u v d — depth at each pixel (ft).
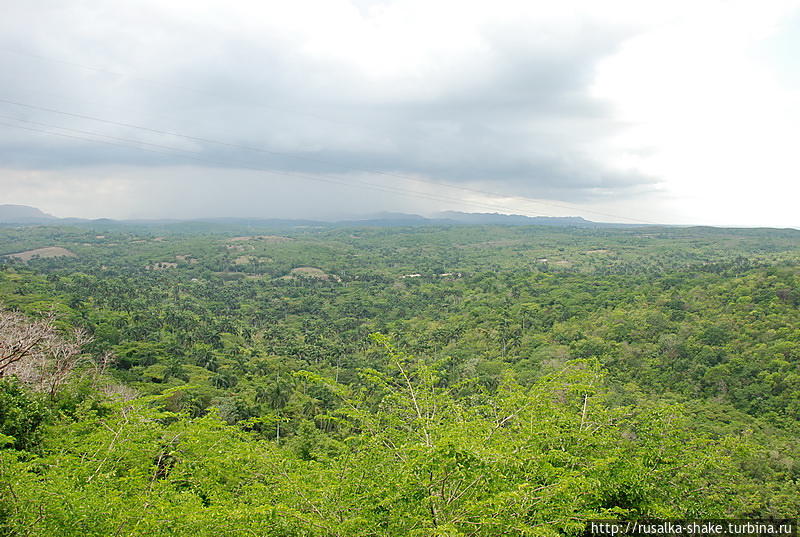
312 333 371.35
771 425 158.92
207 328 335.47
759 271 300.81
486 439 40.57
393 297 523.70
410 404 47.39
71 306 282.15
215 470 51.42
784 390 173.17
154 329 290.15
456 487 37.19
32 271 463.42
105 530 34.45
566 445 48.73
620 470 46.01
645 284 390.63
